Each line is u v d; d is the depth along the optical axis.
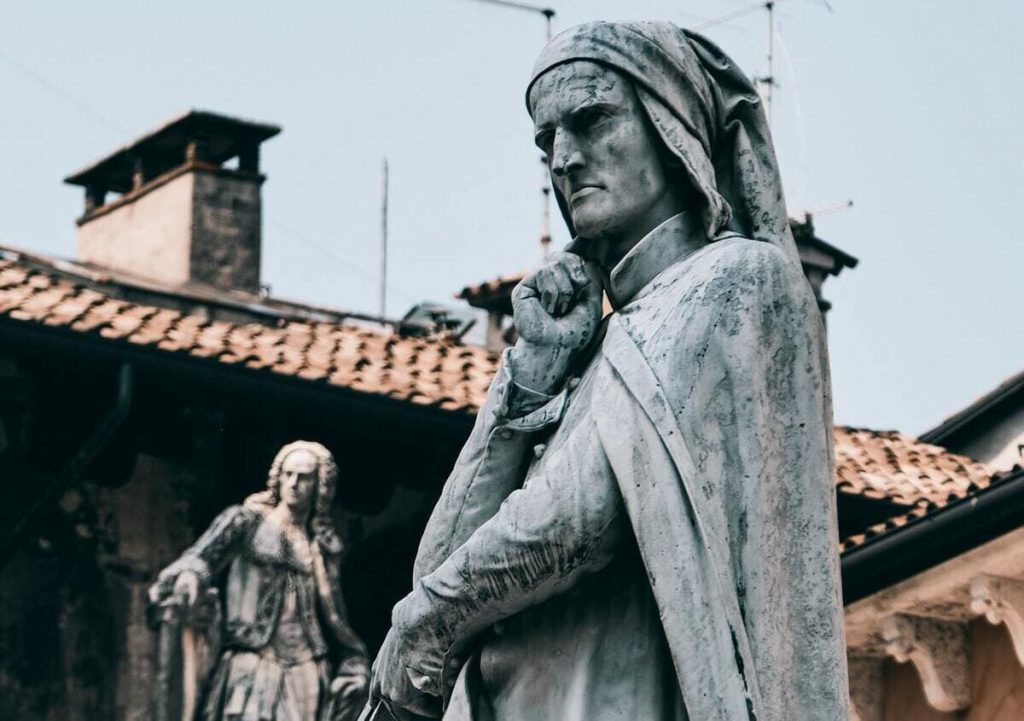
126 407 18.53
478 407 18.78
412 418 18.69
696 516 4.26
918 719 16.25
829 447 4.45
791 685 4.34
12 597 19.06
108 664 19.03
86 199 28.75
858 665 16.41
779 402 4.42
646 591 4.35
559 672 4.38
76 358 18.69
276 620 18.08
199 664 17.91
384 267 25.20
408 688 4.54
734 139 4.62
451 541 4.59
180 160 28.03
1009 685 15.68
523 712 4.39
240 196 27.19
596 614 4.36
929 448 19.53
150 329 19.00
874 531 16.34
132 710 18.95
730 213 4.57
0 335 18.62
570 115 4.58
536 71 4.63
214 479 19.09
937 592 15.63
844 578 15.80
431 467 19.03
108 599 19.14
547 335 4.59
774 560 4.34
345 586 18.91
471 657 4.47
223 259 26.94
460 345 20.28
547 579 4.35
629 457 4.31
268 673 17.95
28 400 19.09
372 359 19.39
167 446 19.20
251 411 18.83
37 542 19.06
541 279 4.62
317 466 18.28
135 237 27.61
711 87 4.62
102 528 19.19
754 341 4.39
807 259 21.30
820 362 4.46
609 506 4.33
